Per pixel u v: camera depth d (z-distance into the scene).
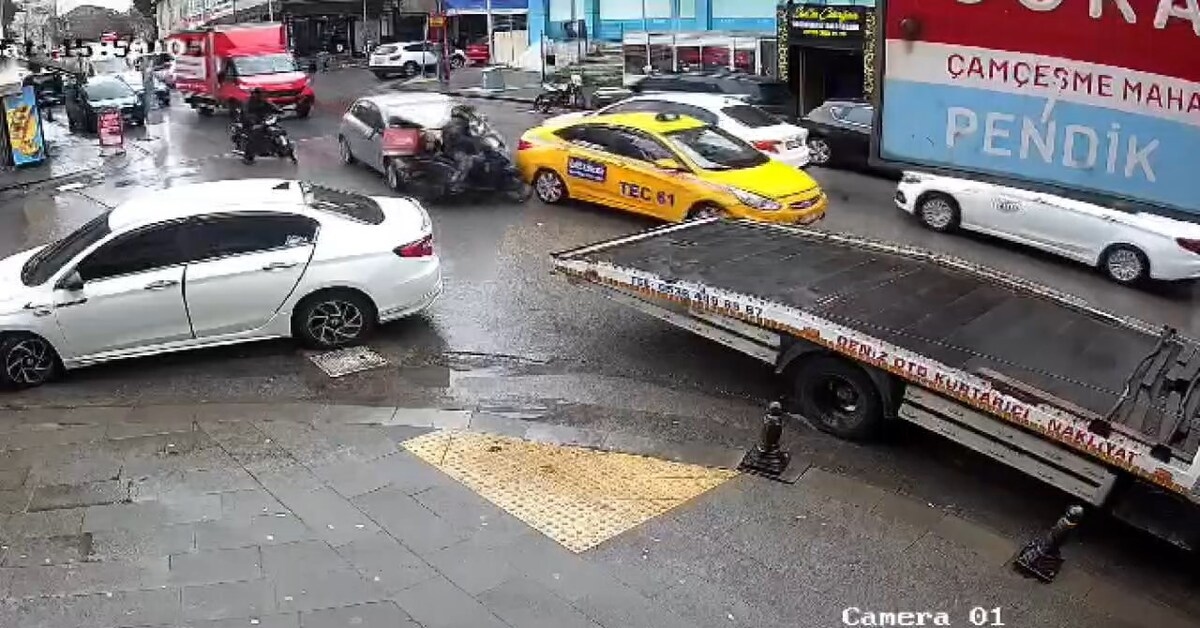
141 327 9.10
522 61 36.78
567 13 35.00
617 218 14.74
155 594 5.70
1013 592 5.95
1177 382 6.82
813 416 8.26
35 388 8.99
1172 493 6.24
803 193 13.55
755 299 8.26
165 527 6.41
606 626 5.49
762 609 5.70
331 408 8.33
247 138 19.78
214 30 26.98
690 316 8.88
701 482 7.12
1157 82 4.63
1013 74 5.03
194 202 9.42
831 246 10.05
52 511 6.61
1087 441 6.41
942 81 5.25
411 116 17.05
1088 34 4.76
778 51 25.47
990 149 5.20
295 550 6.15
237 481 7.02
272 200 9.65
